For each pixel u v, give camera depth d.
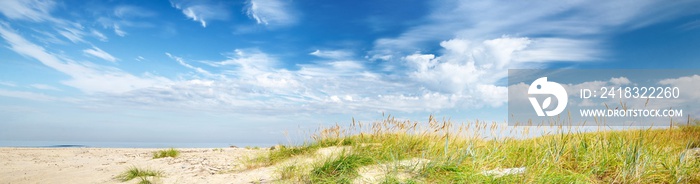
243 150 11.00
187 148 13.14
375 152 5.81
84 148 14.28
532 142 5.89
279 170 5.28
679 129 6.45
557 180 4.27
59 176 6.93
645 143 5.42
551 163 4.86
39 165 8.94
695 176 4.50
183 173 6.20
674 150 5.44
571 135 5.75
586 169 4.79
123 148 14.36
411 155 5.70
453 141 6.15
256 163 6.67
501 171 4.64
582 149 5.38
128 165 7.86
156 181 5.40
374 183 4.37
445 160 4.97
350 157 5.18
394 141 6.59
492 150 5.54
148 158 9.62
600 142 5.51
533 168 4.65
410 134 6.83
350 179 4.56
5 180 6.90
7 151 12.48
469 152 5.27
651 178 4.43
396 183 4.21
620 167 4.65
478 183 4.16
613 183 4.40
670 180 4.46
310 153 6.86
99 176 6.53
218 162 7.50
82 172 7.19
